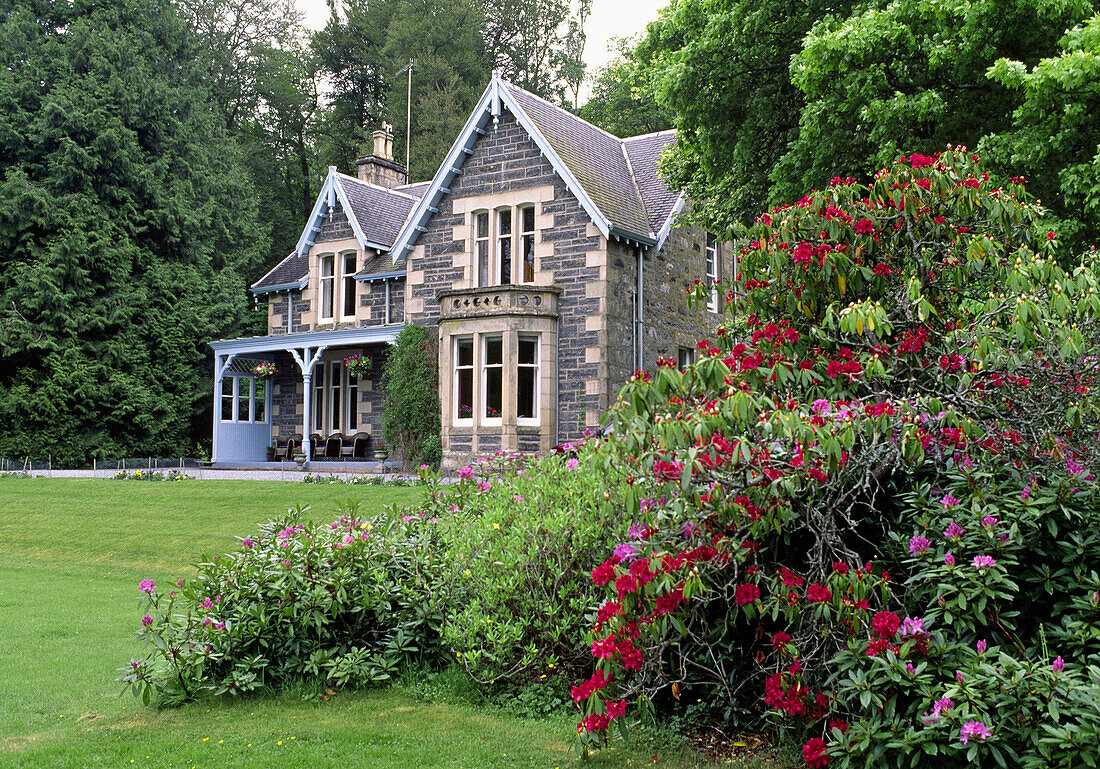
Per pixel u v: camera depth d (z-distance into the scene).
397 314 23.66
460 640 6.12
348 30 47.22
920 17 11.40
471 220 20.77
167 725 5.65
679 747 5.06
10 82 29.23
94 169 29.61
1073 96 9.77
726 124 14.94
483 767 4.81
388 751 5.07
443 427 20.00
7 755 5.08
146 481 19.75
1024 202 5.91
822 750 4.25
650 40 16.33
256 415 28.97
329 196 25.41
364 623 6.84
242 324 33.97
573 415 19.03
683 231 22.12
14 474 23.12
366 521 7.14
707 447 4.30
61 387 27.88
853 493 5.00
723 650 5.38
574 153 20.53
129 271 30.17
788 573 4.63
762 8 13.51
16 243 28.67
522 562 6.00
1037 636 4.40
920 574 4.46
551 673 6.04
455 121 40.62
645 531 5.00
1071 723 3.80
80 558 13.22
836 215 5.69
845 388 5.21
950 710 3.92
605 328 18.78
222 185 34.72
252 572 6.59
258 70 43.56
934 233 5.73
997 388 4.90
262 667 6.39
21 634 8.48
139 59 32.00
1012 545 4.46
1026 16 11.01
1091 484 4.55
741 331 6.20
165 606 9.88
